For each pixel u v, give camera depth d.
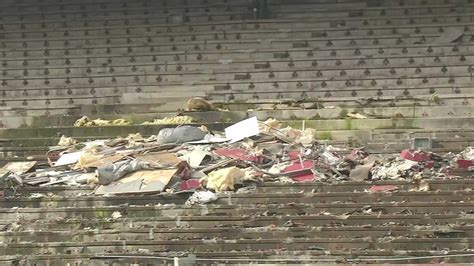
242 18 33.19
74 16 34.16
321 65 30.61
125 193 21.77
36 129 27.23
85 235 20.34
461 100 28.03
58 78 31.55
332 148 24.67
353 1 33.12
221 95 30.03
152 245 19.86
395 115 27.30
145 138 26.25
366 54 30.78
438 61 30.25
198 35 32.31
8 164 24.50
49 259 19.52
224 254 19.27
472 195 21.08
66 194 22.39
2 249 20.02
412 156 23.33
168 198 21.69
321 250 19.31
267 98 29.98
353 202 21.16
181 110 28.22
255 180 22.08
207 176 22.44
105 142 25.78
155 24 33.16
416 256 18.86
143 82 31.08
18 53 32.50
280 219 20.44
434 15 31.92
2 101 30.92
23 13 34.28
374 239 19.47
